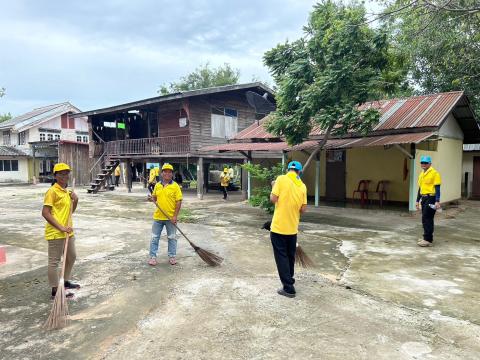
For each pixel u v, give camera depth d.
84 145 27.25
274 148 12.95
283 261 4.43
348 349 3.21
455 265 5.77
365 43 9.12
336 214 11.18
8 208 13.47
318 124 9.83
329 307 4.09
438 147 12.44
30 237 8.02
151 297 4.38
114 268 5.55
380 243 7.30
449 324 3.70
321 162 14.84
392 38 11.49
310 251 6.64
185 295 4.44
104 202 15.45
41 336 3.45
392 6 9.54
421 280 5.04
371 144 10.26
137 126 23.23
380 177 13.22
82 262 5.88
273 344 3.29
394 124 11.26
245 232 8.44
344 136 12.38
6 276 5.22
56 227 4.22
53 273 4.36
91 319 3.81
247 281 4.95
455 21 11.87
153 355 3.11
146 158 19.19
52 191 4.27
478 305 4.18
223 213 11.63
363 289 4.67
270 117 10.62
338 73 8.74
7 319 3.82
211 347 3.23
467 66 14.92
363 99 9.34
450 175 13.53
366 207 12.63
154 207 13.67
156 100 17.16
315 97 9.10
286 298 4.35
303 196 4.56
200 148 16.97
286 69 10.07
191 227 9.10
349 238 7.77
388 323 3.71
